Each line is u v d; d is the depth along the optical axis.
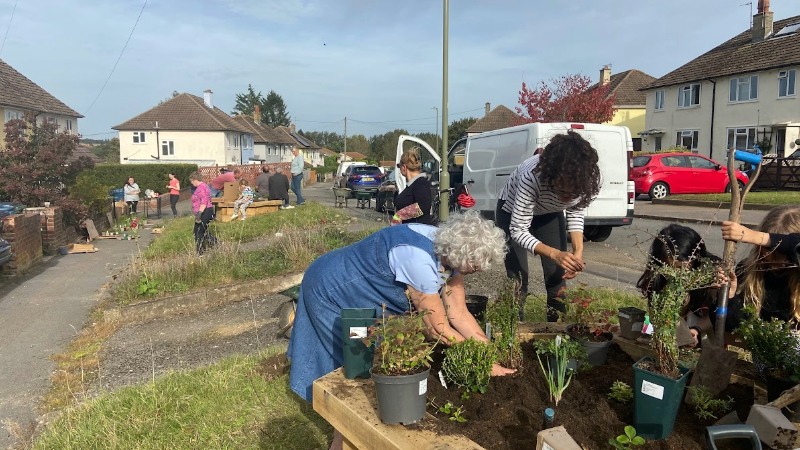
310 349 2.97
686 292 2.20
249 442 3.34
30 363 5.37
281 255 8.65
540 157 3.11
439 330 2.49
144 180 31.80
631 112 38.62
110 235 14.53
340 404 2.19
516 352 2.57
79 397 4.39
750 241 2.48
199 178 9.67
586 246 9.84
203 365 4.83
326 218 13.61
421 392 2.00
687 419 2.12
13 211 10.38
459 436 1.89
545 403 2.23
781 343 2.10
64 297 7.98
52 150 14.11
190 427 3.53
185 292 7.18
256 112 73.19
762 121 25.95
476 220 2.42
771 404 1.95
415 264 2.45
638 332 2.82
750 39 28.72
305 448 3.25
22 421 4.09
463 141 13.19
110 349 5.64
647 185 18.66
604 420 2.08
